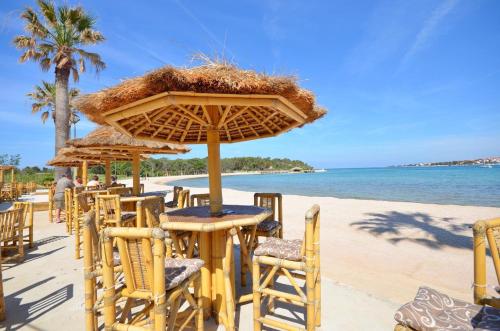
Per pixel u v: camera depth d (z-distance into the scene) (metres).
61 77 12.02
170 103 2.08
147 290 1.73
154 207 3.52
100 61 13.30
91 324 2.09
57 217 7.92
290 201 13.10
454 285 3.63
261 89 2.17
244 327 2.60
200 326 2.25
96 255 2.20
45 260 4.54
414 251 5.14
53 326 2.63
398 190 21.69
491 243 1.79
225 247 2.58
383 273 4.04
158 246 1.62
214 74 2.05
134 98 2.17
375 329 2.54
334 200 13.41
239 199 14.21
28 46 11.88
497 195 16.25
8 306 3.01
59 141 11.91
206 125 3.01
